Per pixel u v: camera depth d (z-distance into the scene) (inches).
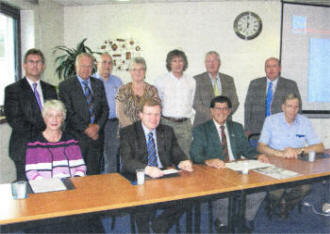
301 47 145.3
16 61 130.3
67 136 69.2
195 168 67.8
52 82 141.1
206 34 145.8
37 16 132.6
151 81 147.1
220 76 110.1
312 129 88.5
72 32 150.5
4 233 40.8
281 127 88.3
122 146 69.9
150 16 145.9
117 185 55.5
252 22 144.3
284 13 143.6
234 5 144.4
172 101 100.1
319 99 144.1
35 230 48.8
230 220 58.1
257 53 145.5
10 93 83.0
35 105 85.3
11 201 47.3
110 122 107.0
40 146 65.5
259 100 115.2
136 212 47.4
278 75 114.4
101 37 147.9
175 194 50.5
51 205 45.6
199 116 106.5
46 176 64.4
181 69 100.0
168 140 73.3
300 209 64.0
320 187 66.1
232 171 64.9
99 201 47.3
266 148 84.4
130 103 92.0
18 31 129.1
